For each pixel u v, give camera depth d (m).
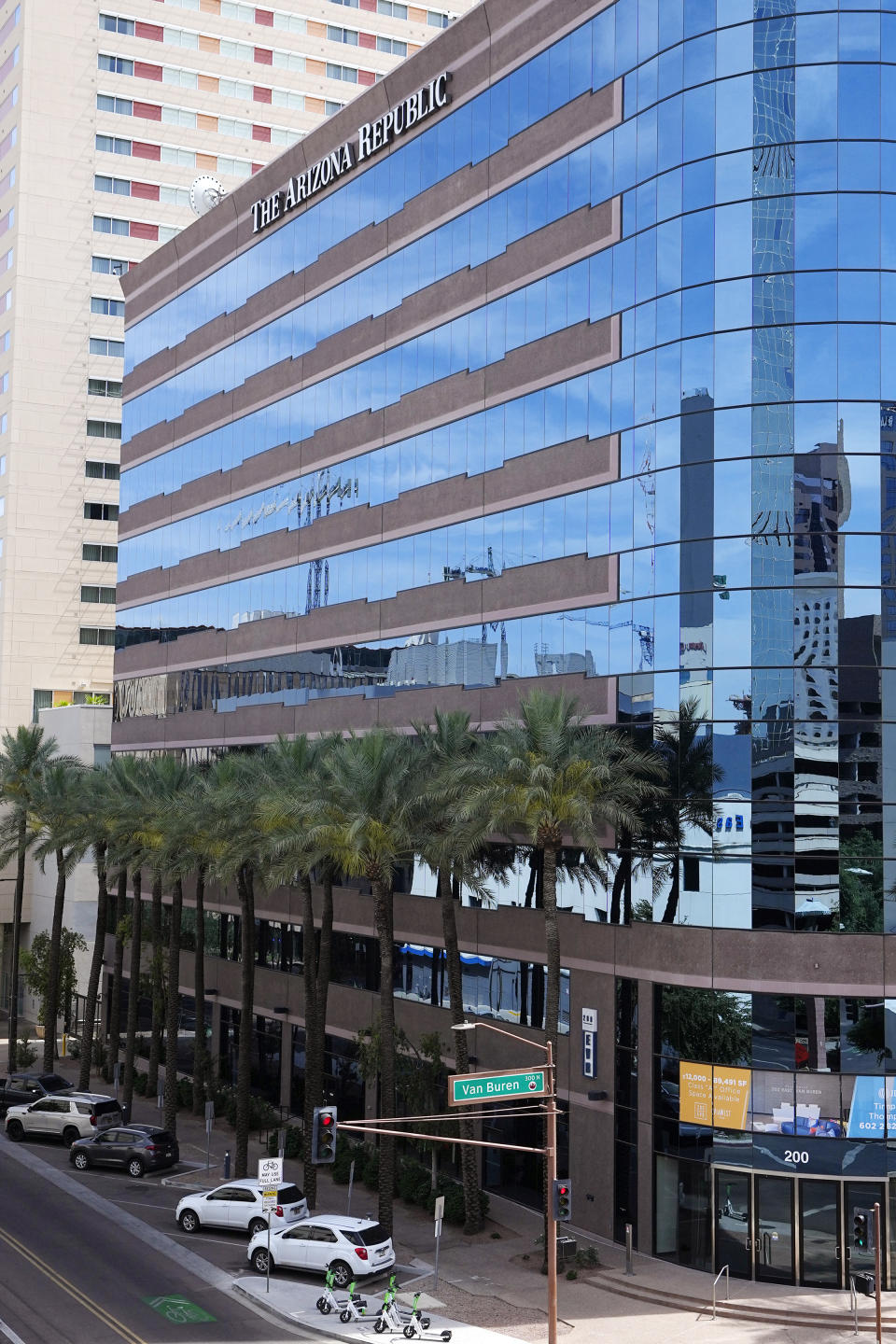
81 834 69.25
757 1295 37.22
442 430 55.12
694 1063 40.12
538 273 49.78
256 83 116.62
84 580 107.88
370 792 43.84
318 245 65.75
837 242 40.81
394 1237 44.28
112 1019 74.50
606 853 44.47
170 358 81.88
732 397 41.25
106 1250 42.66
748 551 40.66
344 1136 54.00
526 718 41.47
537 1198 47.78
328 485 63.69
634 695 43.50
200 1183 51.94
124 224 110.25
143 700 83.38
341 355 63.22
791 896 39.22
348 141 63.09
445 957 53.44
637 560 43.88
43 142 107.62
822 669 39.91
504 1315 36.25
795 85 41.34
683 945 40.69
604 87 46.78
